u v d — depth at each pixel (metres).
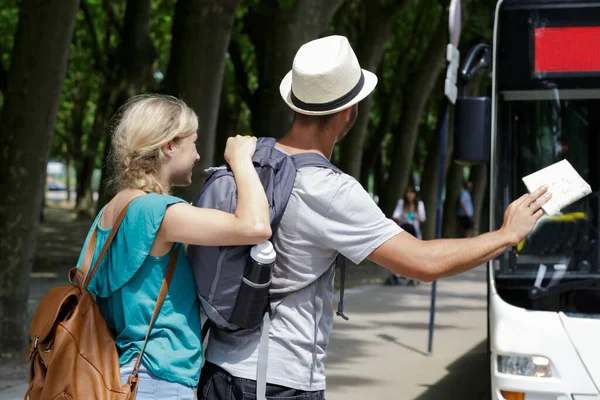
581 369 5.56
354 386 9.07
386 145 42.62
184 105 3.20
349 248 2.98
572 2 6.21
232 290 2.92
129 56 17.03
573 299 5.74
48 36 8.86
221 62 11.67
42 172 9.09
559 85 6.21
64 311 3.05
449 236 32.66
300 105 3.13
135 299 2.99
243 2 17.88
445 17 23.20
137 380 2.93
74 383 2.89
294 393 2.97
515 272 5.89
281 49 14.70
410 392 8.85
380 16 20.36
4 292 8.85
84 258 3.14
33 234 9.09
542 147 6.23
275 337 2.98
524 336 5.68
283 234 3.00
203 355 3.18
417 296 16.97
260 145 3.17
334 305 15.20
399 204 19.50
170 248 3.03
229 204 3.01
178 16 12.93
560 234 5.92
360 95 3.14
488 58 6.83
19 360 8.84
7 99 8.98
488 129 6.20
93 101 42.31
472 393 8.84
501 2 6.36
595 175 6.08
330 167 3.05
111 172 3.20
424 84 24.12
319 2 14.83
